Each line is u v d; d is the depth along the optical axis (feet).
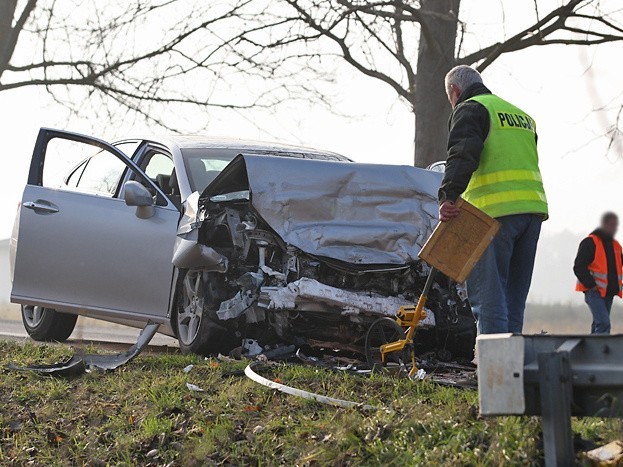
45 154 40.70
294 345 34.94
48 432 26.53
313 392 26.53
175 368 31.50
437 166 40.68
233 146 40.42
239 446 23.29
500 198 27.84
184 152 38.83
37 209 39.68
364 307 33.58
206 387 28.04
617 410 17.61
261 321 34.68
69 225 38.91
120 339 48.21
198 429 24.66
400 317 30.22
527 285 28.86
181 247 34.22
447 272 27.20
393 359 31.17
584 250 43.73
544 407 17.84
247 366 29.71
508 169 27.99
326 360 34.78
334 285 34.63
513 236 27.89
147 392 28.22
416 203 36.06
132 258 37.09
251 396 26.43
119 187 39.78
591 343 17.95
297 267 34.17
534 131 29.09
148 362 32.81
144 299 36.83
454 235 27.22
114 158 41.57
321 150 43.62
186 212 35.04
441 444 20.44
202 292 34.81
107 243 37.88
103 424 26.71
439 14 59.72
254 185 34.53
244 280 33.76
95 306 38.11
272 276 33.94
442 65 62.34
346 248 34.53
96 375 31.17
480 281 27.86
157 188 37.37
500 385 18.08
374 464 20.58
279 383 27.40
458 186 27.22
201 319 34.47
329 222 34.91
